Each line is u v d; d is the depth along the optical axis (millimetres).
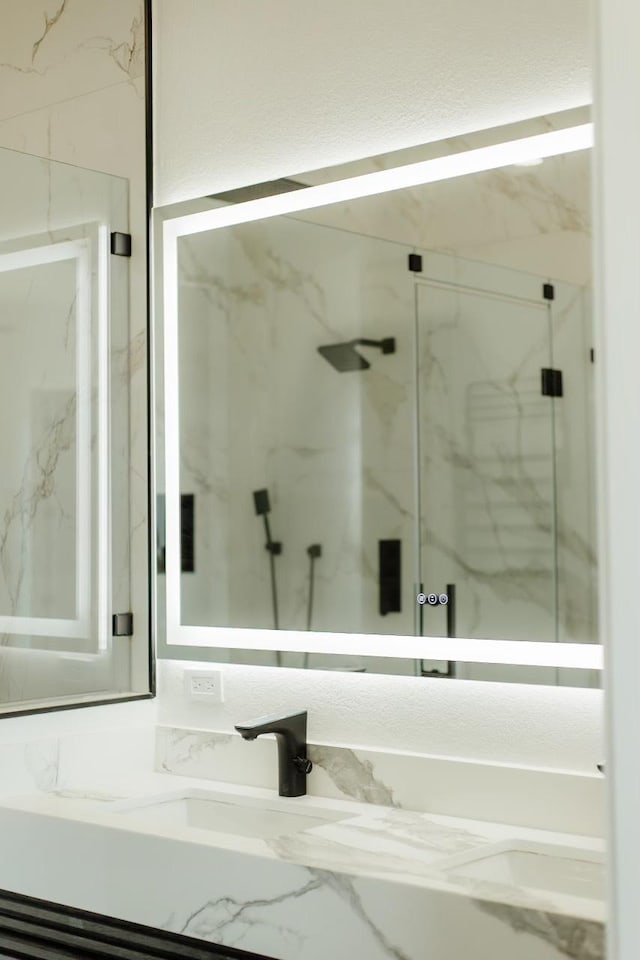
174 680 2553
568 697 1989
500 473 2307
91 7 2572
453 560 2359
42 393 2379
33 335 2367
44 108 2492
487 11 2143
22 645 2316
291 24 2424
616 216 1164
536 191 2205
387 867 1633
